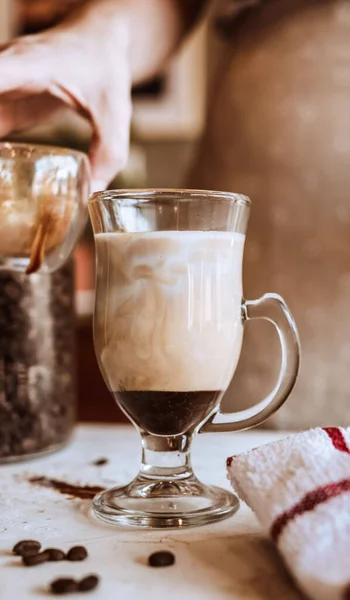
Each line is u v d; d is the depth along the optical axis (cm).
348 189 81
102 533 46
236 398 86
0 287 58
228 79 86
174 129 161
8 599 39
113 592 39
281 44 81
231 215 48
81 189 53
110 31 63
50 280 61
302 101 81
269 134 83
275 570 41
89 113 60
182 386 47
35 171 50
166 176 162
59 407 62
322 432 45
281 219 83
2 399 59
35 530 46
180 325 47
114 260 47
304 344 83
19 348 59
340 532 39
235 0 86
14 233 51
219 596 39
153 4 74
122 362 47
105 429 71
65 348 63
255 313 50
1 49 58
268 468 43
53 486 54
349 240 81
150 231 47
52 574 41
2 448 59
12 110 61
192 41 159
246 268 86
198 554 43
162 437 49
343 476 42
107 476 56
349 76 80
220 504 48
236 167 86
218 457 60
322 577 37
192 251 47
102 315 48
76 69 59
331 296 82
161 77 160
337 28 79
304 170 82
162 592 39
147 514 46
